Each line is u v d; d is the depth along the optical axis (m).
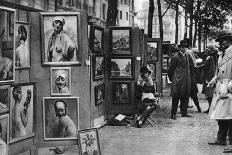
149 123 10.50
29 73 6.49
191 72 12.41
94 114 9.45
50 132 6.57
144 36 12.58
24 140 6.05
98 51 9.59
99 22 38.91
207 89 12.19
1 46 5.27
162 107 13.88
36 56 6.54
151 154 7.11
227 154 7.13
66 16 6.46
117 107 10.54
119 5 52.62
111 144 7.95
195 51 16.42
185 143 8.06
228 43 7.58
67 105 6.56
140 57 10.50
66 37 6.49
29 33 6.42
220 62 7.59
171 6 29.36
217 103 7.52
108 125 10.23
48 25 6.46
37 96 6.56
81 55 6.52
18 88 5.80
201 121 10.82
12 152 5.76
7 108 5.49
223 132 7.84
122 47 10.38
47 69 6.54
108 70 10.41
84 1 32.91
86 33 6.50
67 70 6.54
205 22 35.38
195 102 12.65
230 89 7.42
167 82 21.92
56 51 6.51
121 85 10.45
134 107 10.51
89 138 6.33
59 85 6.55
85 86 6.55
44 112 6.56
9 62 5.49
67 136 6.59
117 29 10.33
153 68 14.94
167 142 8.15
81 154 6.18
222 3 34.06
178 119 11.20
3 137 5.41
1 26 5.24
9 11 5.41
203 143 8.06
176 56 11.24
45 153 7.12
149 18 21.58
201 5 35.56
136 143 8.05
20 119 5.91
